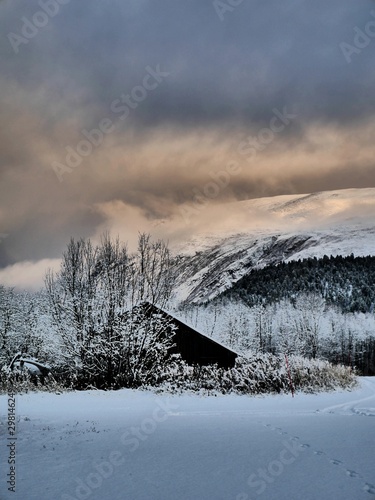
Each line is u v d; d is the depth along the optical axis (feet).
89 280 142.61
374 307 576.61
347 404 102.63
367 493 35.27
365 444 54.60
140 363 135.54
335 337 440.45
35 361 151.74
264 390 122.83
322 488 36.78
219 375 128.98
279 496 34.99
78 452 52.19
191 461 47.24
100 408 98.37
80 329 135.95
